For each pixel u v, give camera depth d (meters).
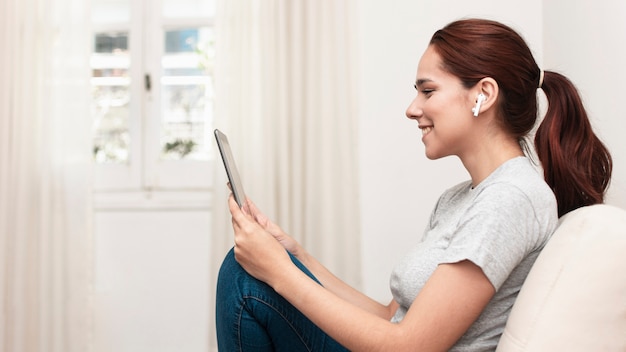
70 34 2.26
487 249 0.94
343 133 2.20
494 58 1.04
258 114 2.22
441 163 2.23
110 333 2.35
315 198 2.20
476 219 0.97
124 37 2.42
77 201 2.26
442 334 0.93
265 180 2.19
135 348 2.35
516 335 0.92
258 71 2.22
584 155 1.12
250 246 1.06
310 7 2.22
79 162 2.26
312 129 2.21
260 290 1.06
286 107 2.21
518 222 0.97
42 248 2.22
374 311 1.40
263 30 2.21
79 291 2.25
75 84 2.27
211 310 2.21
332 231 2.20
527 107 1.07
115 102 2.43
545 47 2.16
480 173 1.10
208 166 2.40
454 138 1.09
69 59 2.26
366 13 2.27
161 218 2.36
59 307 2.23
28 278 2.24
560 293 0.90
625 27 1.49
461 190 1.25
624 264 0.88
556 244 0.95
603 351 0.87
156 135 2.42
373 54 2.26
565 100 1.14
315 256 2.20
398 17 2.26
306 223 2.20
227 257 1.24
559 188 1.14
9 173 2.23
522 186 1.00
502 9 2.22
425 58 1.12
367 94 2.26
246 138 2.21
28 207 2.23
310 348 1.10
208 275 2.34
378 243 2.24
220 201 2.21
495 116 1.07
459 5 2.24
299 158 2.20
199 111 2.42
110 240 2.36
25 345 2.22
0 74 2.23
